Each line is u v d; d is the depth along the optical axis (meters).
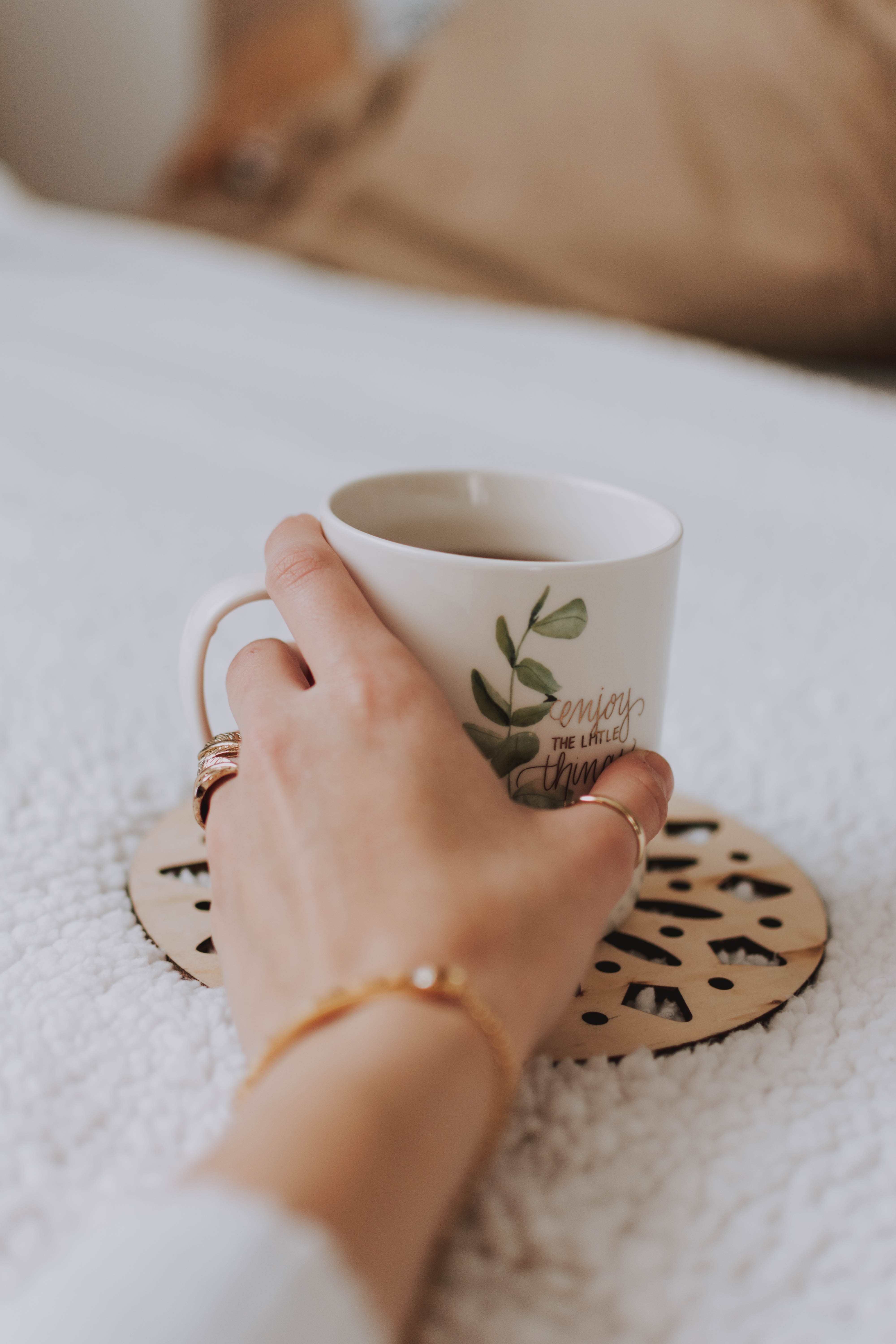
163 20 2.33
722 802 0.49
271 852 0.36
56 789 0.47
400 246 1.41
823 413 1.03
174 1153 0.34
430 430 0.93
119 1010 0.38
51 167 2.55
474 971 0.33
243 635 0.59
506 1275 0.33
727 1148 0.35
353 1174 0.29
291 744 0.37
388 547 0.39
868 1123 0.36
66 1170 0.34
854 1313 0.32
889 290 1.14
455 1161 0.31
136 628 0.58
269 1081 0.32
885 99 1.11
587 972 0.40
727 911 0.43
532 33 1.33
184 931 0.41
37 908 0.41
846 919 0.43
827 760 0.51
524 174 1.31
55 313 1.25
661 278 1.22
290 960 0.34
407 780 0.36
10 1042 0.37
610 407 1.01
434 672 0.39
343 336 1.21
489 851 0.35
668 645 0.41
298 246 1.49
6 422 0.91
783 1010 0.39
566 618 0.39
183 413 0.96
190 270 1.44
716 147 1.18
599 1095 0.36
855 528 0.79
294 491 0.79
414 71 1.51
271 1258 0.28
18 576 0.63
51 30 2.44
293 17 1.86
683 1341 0.32
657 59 1.22
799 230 1.14
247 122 1.78
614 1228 0.33
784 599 0.67
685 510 0.80
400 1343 0.31
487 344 1.19
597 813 0.37
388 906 0.34
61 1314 0.27
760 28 1.16
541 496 0.44
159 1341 0.27
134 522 0.72
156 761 0.49
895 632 0.63
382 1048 0.31
